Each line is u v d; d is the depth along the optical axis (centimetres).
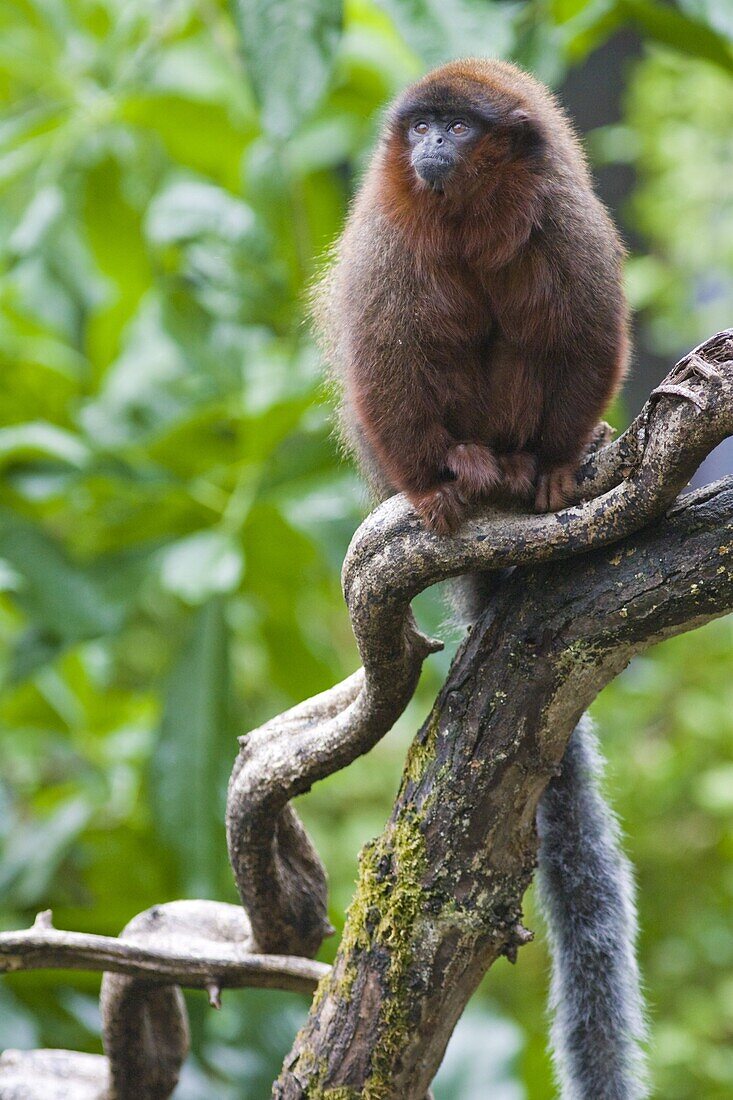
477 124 574
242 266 1149
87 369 1208
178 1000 688
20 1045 944
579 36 1023
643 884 1402
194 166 1199
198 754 945
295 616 1092
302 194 1167
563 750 522
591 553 492
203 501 1016
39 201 1121
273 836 606
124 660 1316
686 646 1481
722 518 470
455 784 521
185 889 930
